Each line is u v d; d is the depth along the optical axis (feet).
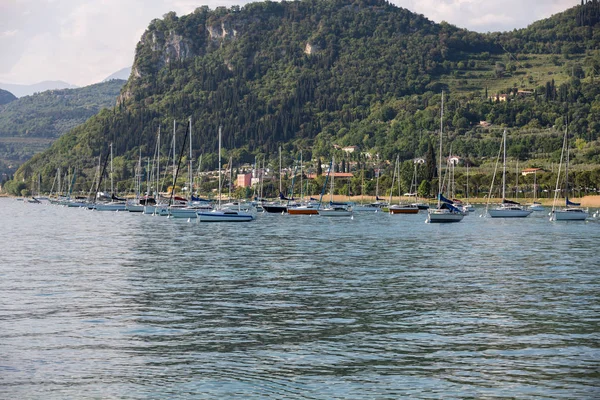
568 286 200.95
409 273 227.40
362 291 191.52
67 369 119.03
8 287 197.77
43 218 613.11
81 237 379.96
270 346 133.08
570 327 148.46
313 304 173.06
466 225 483.10
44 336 140.15
